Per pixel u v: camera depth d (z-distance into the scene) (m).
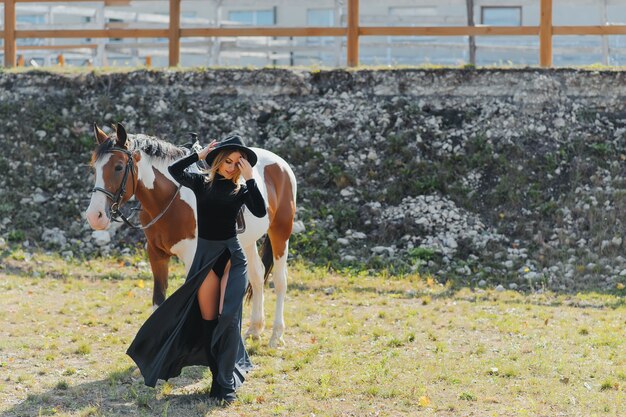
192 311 7.16
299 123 15.99
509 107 15.81
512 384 7.81
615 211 14.07
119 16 26.36
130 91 16.73
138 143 8.28
